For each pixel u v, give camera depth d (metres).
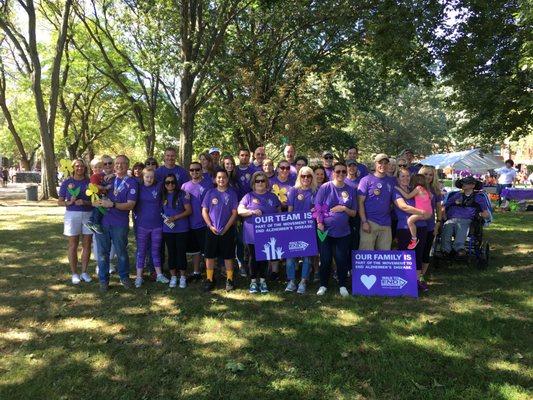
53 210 16.09
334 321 5.01
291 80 17.89
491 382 3.61
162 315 5.25
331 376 3.77
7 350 4.34
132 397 3.52
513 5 11.45
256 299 5.83
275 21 16.41
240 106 17.95
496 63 12.76
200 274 6.86
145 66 18.55
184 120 17.41
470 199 7.32
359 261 6.11
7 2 20.59
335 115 23.59
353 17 15.20
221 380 3.74
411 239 6.02
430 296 5.86
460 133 16.55
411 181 6.15
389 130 43.34
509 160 18.52
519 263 7.57
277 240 6.04
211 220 6.12
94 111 37.50
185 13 16.19
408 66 12.79
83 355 4.22
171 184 6.27
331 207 5.98
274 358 4.13
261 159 7.46
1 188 33.12
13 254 8.48
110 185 6.16
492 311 5.21
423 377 3.72
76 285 6.46
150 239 6.84
